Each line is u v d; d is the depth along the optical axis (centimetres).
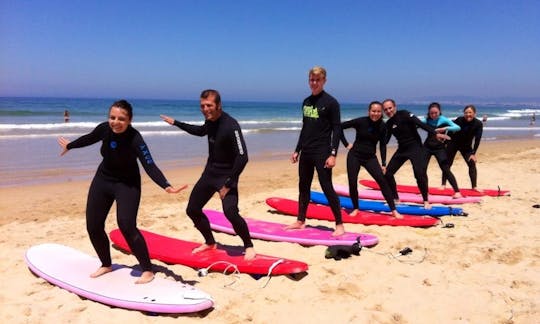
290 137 2036
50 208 738
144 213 705
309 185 576
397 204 733
